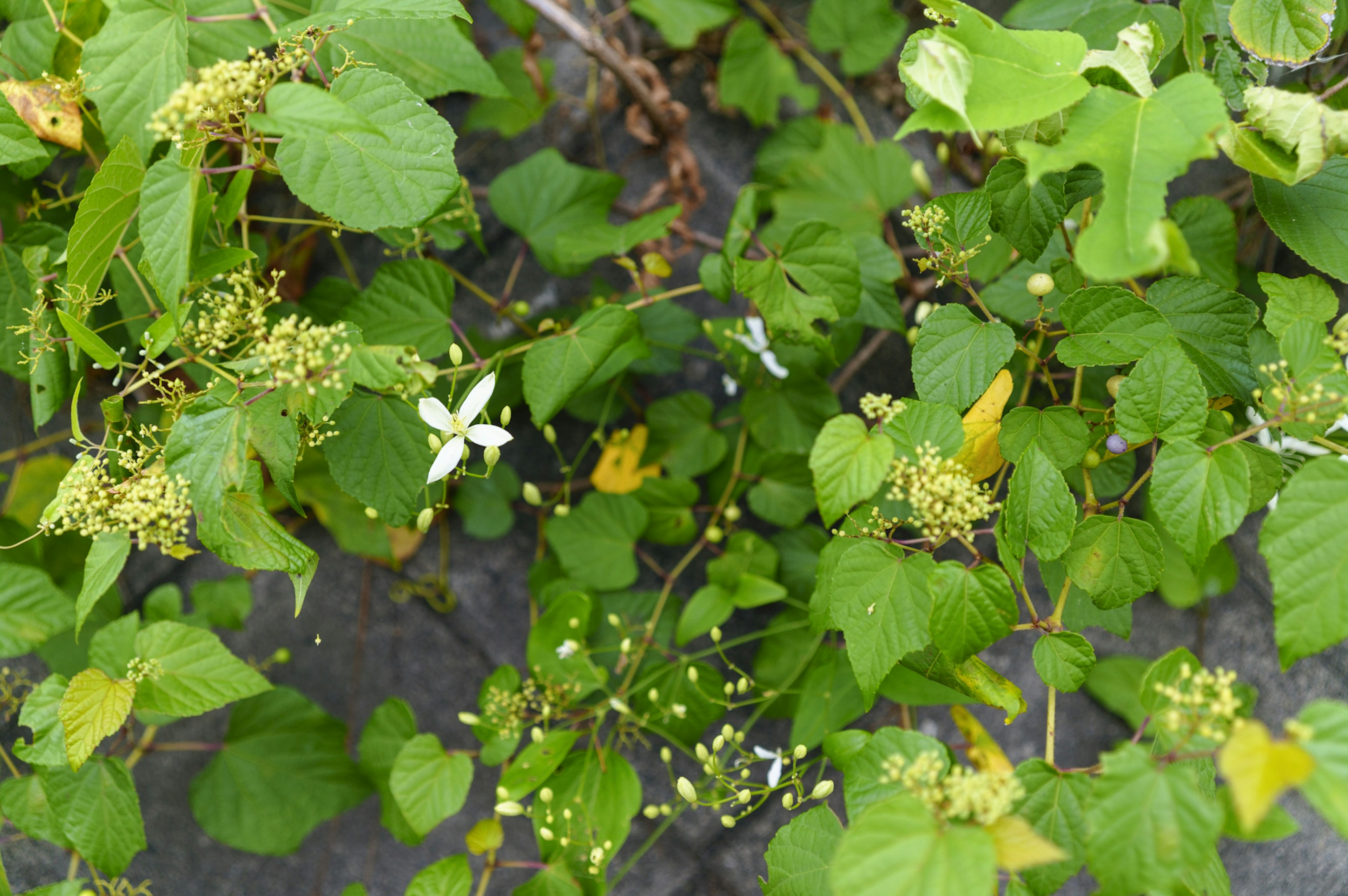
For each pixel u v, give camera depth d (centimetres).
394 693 76
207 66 63
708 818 74
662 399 73
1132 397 58
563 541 71
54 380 63
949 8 57
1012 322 65
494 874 75
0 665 74
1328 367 57
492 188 71
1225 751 52
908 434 58
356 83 59
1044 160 55
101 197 59
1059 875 57
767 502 72
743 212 66
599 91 77
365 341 65
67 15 62
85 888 73
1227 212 64
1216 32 62
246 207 73
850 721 68
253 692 62
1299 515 55
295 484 73
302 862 76
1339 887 72
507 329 75
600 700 73
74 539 72
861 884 54
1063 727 74
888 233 72
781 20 77
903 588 59
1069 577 59
